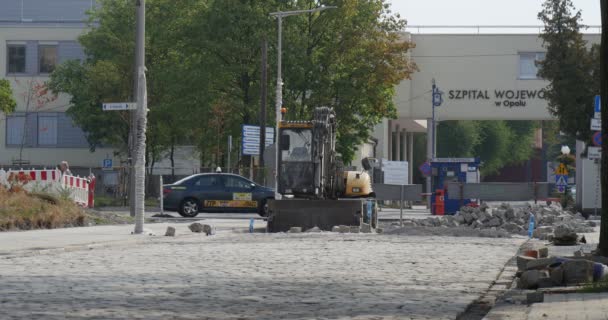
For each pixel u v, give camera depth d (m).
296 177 103.00
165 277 44.16
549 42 157.12
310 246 69.31
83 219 99.00
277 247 67.94
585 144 154.75
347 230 95.12
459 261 56.66
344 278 44.69
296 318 30.77
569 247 71.50
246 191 136.38
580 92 154.88
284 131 103.94
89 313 31.39
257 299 35.91
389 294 37.94
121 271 47.19
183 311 32.25
